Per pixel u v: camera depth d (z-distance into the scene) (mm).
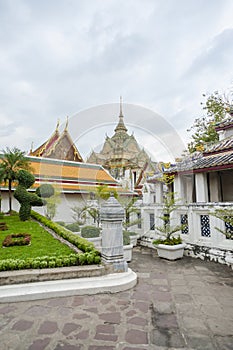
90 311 3354
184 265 5855
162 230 6871
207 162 8875
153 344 2557
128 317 3170
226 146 9438
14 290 3766
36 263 4312
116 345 2543
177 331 2812
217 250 6086
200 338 2662
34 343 2586
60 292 3869
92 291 3984
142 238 8883
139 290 4184
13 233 7992
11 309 3412
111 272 4453
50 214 12055
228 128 10820
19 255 5324
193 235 6746
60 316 3203
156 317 3166
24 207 10672
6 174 11805
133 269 5570
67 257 4586
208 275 5035
